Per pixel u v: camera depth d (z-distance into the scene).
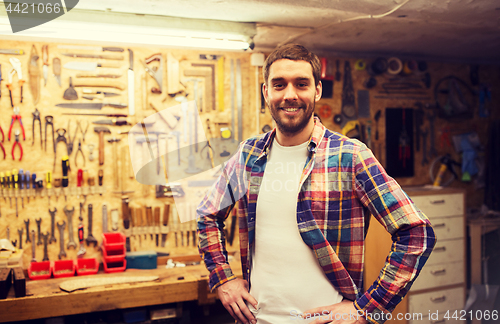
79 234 3.06
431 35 3.07
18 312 2.41
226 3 2.29
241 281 1.27
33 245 3.01
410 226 1.07
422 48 3.54
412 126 3.91
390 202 1.09
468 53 3.76
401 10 2.45
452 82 3.99
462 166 4.02
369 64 3.72
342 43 3.34
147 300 2.69
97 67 3.10
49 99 3.02
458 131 4.09
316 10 2.44
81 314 2.91
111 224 3.17
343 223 1.15
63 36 2.60
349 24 2.76
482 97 4.12
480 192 4.16
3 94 2.93
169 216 3.29
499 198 4.05
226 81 3.38
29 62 2.97
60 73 3.03
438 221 3.23
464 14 2.53
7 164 2.96
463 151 4.03
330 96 3.66
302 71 1.10
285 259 1.17
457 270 3.29
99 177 3.10
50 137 3.04
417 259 1.06
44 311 2.46
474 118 4.14
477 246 3.46
